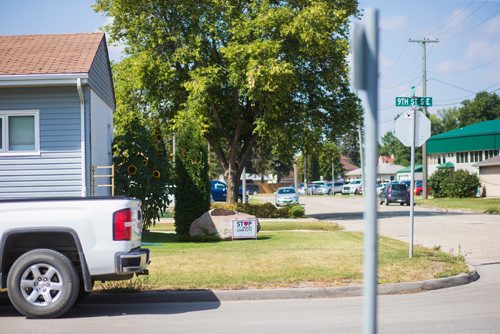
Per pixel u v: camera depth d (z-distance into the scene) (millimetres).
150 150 21391
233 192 36469
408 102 14836
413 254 15320
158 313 9719
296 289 11078
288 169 124562
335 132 36688
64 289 9227
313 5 31812
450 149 67125
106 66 24406
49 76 19344
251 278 11992
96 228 9281
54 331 8414
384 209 44594
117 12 32438
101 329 8531
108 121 25172
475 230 24938
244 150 37469
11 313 9852
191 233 20594
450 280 12320
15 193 19938
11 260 10008
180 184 21656
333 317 9203
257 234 22391
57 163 19953
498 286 12172
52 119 19984
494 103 106938
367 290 3869
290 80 30750
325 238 20453
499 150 62094
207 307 10219
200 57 31812
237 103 34406
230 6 32219
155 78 33000
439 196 59031
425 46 55719
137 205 10039
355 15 35500
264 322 8891
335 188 101812
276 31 31609
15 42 22469
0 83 19328
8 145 19969
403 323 8703
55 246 9836
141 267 9578
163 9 32938
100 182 22344
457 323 8688
